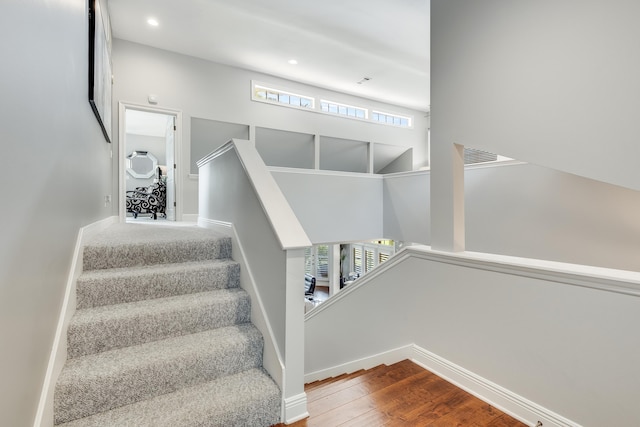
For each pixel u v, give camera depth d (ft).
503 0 5.81
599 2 4.64
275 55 16.78
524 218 11.33
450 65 6.75
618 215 9.34
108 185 12.57
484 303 5.87
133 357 5.05
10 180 3.00
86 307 5.81
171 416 4.46
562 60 5.05
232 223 8.14
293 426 4.95
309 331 11.41
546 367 4.98
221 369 5.44
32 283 3.58
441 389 6.13
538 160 5.40
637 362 4.08
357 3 12.41
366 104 23.56
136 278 6.20
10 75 3.01
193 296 6.55
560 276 4.79
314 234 15.88
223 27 14.11
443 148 6.89
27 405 3.38
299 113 20.51
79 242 6.34
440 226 6.96
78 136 6.53
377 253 33.86
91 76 7.76
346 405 5.53
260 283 6.18
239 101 18.33
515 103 5.67
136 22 13.70
